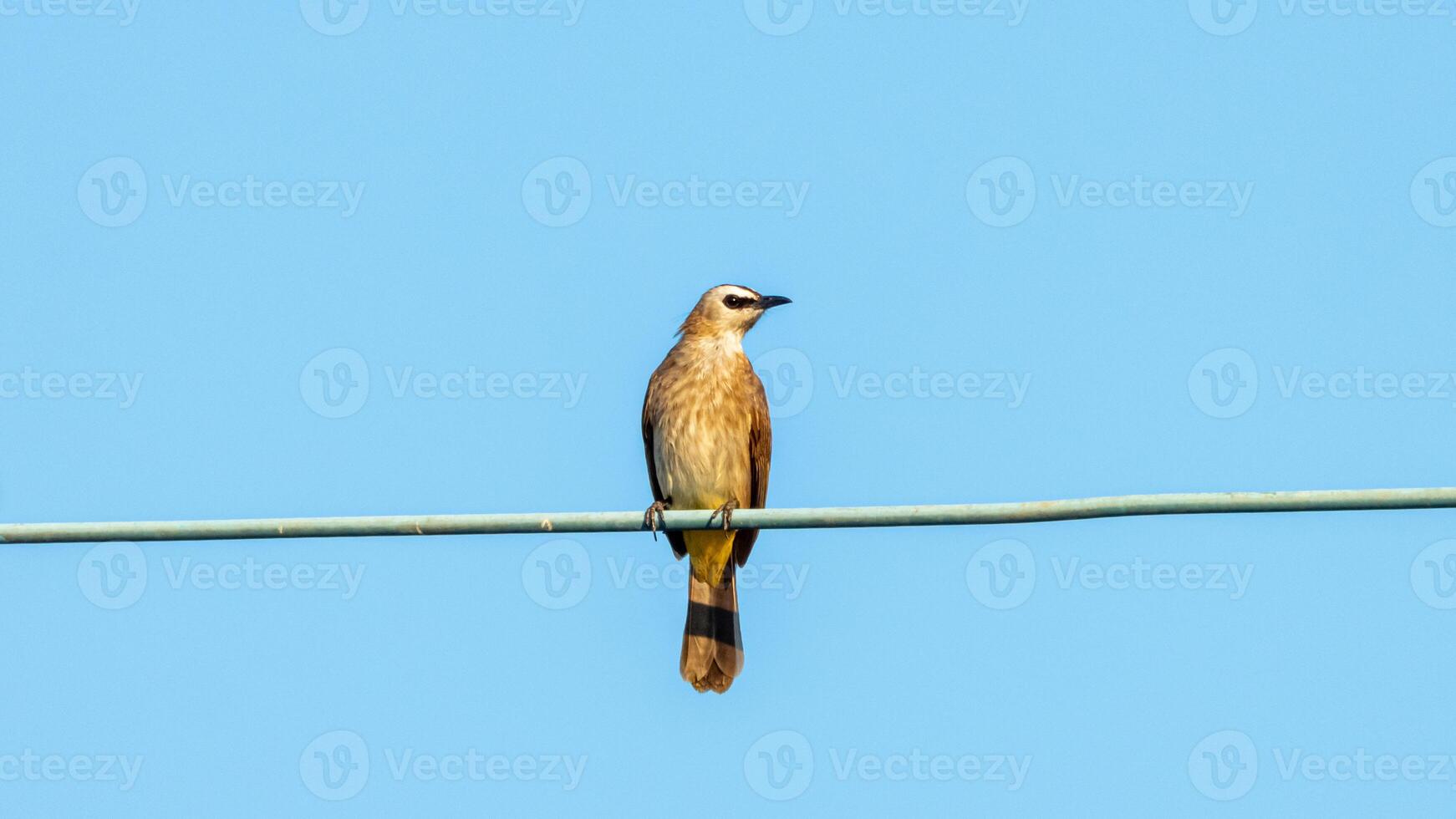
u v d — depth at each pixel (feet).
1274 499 30.68
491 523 33.81
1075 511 31.89
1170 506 31.24
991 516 32.48
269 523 33.50
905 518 32.68
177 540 33.40
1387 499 30.25
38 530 33.14
